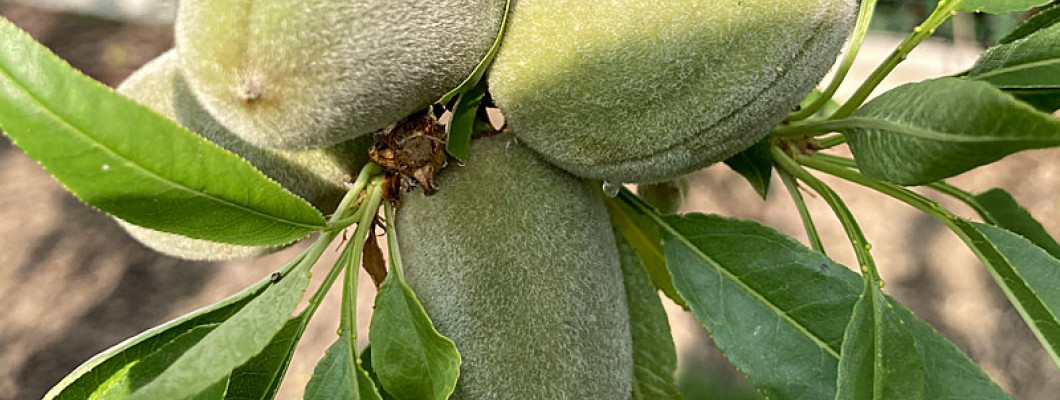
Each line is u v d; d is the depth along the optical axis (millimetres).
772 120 105
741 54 98
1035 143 77
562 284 110
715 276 119
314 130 103
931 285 403
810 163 119
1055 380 375
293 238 99
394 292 105
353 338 104
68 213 475
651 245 141
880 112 97
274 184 92
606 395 112
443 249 111
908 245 415
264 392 108
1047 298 108
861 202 431
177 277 437
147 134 83
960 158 85
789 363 113
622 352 117
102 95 80
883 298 108
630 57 100
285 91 97
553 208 113
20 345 410
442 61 103
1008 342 388
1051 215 423
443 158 113
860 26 109
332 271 108
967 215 421
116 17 590
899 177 94
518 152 115
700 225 122
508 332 108
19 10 597
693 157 108
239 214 92
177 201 88
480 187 112
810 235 120
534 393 108
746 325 116
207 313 106
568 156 110
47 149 80
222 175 88
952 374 110
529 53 105
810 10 97
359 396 102
